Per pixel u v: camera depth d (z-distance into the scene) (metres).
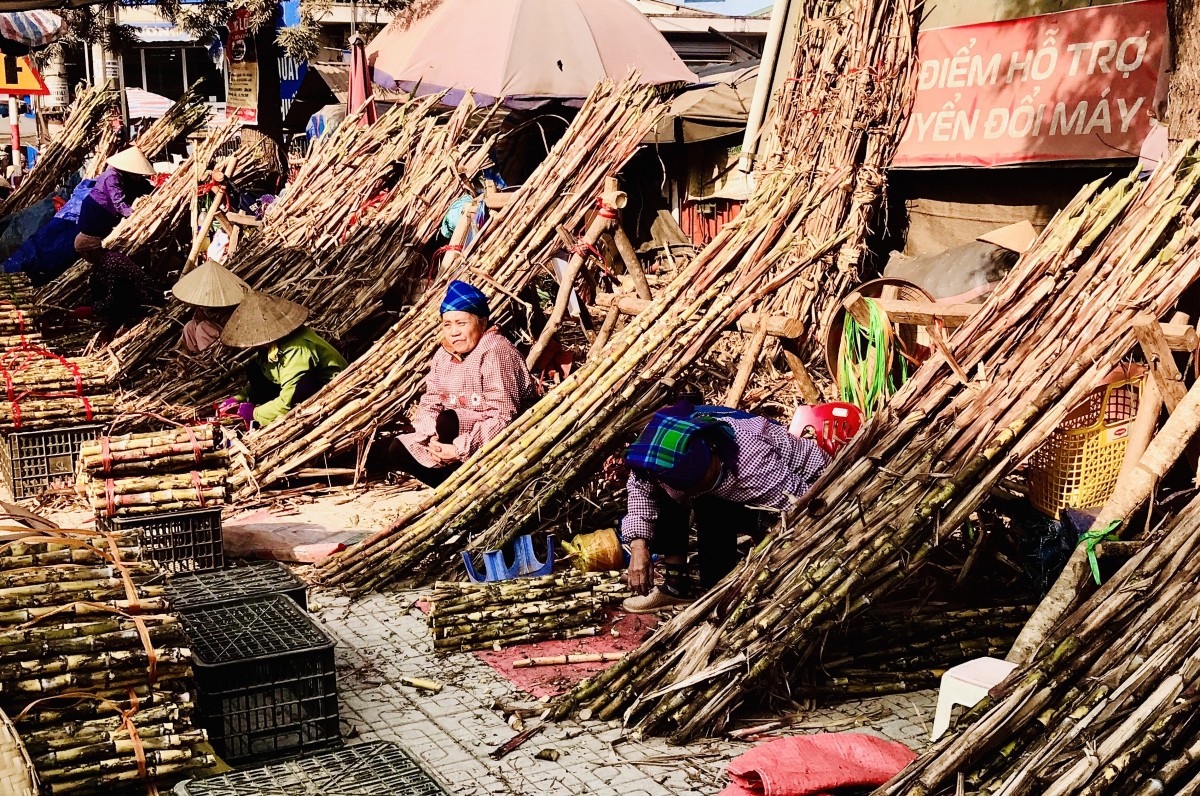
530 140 14.38
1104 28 7.09
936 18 8.16
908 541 4.25
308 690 3.95
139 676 3.47
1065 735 3.17
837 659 4.50
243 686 3.84
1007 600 4.90
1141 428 4.55
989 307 5.00
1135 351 4.68
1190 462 4.51
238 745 3.84
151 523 5.21
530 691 4.48
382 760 3.33
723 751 4.00
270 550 6.14
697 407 5.14
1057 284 4.89
